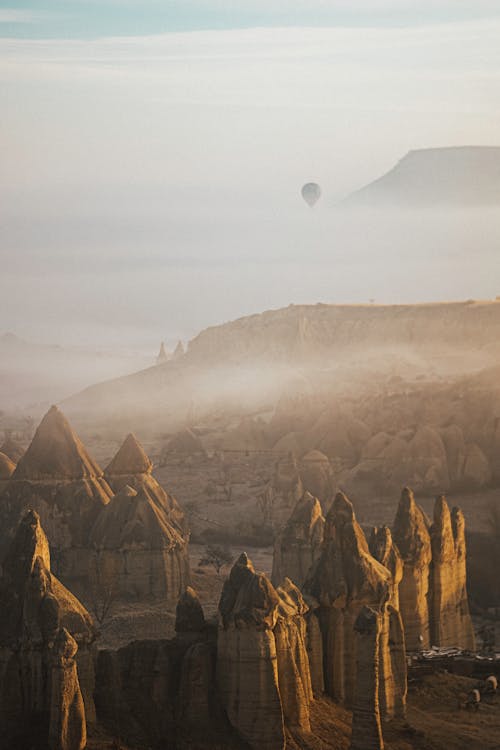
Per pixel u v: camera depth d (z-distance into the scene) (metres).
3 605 69.06
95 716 68.56
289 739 71.50
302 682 74.44
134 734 68.75
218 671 72.00
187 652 72.19
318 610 80.31
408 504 95.69
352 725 72.25
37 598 68.94
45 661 67.75
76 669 67.06
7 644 67.88
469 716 84.50
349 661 79.62
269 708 70.69
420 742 76.88
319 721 74.94
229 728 70.81
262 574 72.31
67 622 68.56
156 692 71.25
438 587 99.50
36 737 66.06
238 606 71.50
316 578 81.25
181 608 74.69
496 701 88.00
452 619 101.56
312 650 78.38
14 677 67.50
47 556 72.31
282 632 73.06
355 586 79.94
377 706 72.06
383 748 72.75
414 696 87.38
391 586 81.69
